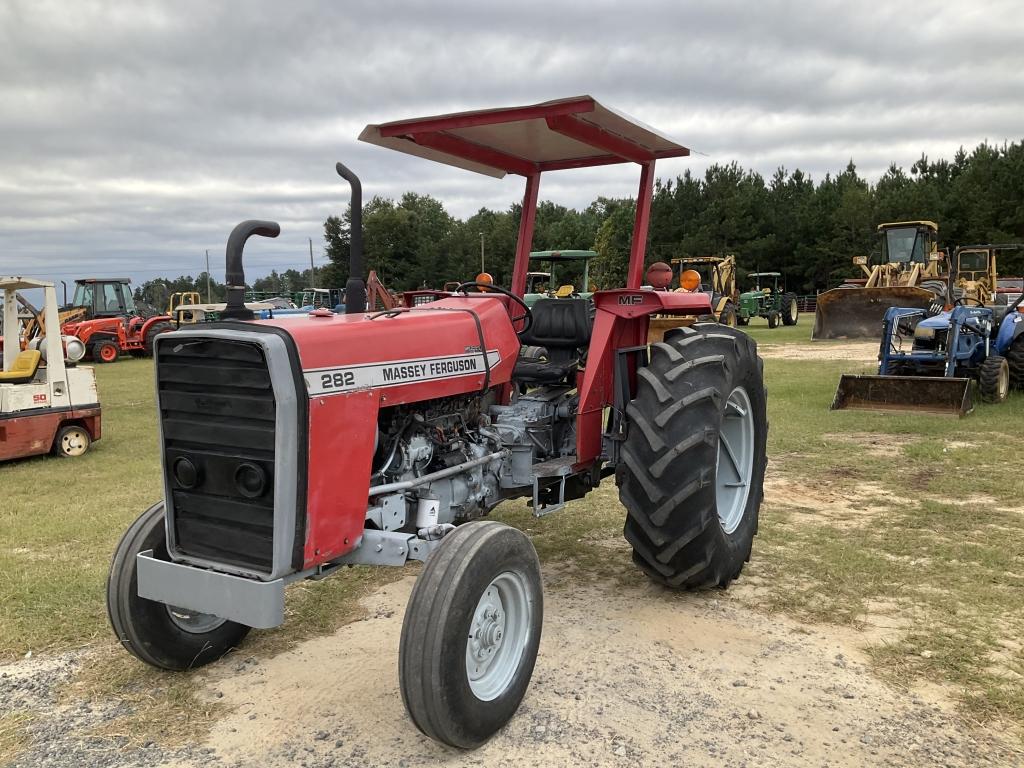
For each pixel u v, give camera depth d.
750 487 4.21
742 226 46.69
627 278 4.42
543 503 3.75
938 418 8.32
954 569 4.05
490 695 2.65
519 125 3.63
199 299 24.64
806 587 3.89
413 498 3.16
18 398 7.62
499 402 4.02
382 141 3.84
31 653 3.35
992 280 18.77
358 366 2.75
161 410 2.75
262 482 2.52
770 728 2.67
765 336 21.81
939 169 54.22
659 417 3.39
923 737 2.60
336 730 2.74
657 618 3.59
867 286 19.53
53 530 5.11
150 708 2.90
